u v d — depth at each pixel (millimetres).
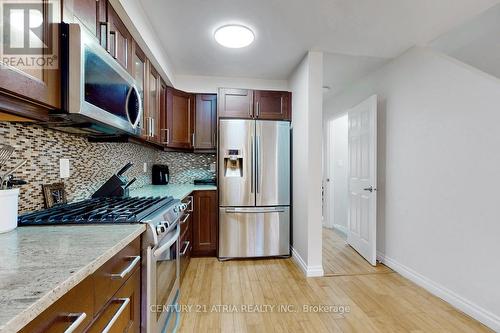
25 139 1280
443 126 2135
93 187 1926
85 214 1247
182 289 2248
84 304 713
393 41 2361
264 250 2971
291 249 3072
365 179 3008
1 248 817
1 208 984
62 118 1147
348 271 2666
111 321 838
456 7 1849
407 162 2543
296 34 2246
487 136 1793
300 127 2801
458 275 1993
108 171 2162
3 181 1069
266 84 3410
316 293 2201
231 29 2154
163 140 2777
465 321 1823
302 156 2730
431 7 1848
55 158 1499
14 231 1026
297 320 1819
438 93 2186
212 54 2670
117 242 890
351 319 1835
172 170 3471
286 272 2621
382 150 2926
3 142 1151
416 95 2432
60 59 1016
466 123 1938
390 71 2807
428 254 2275
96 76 1156
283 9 1885
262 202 2959
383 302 2068
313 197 2568
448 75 2090
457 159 2012
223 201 2926
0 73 741
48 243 875
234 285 2330
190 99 3193
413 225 2451
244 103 2986
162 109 2748
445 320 1833
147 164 3158
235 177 2934
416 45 2434
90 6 1288
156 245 1251
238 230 2938
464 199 1950
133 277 1086
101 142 1983
